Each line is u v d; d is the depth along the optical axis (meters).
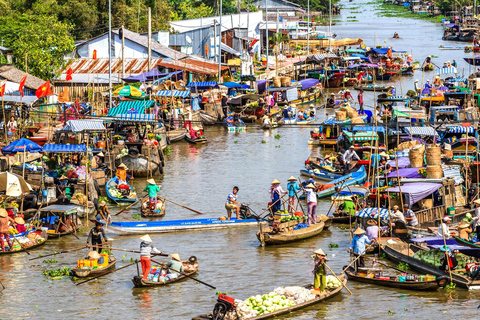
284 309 32.00
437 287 35.16
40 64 94.50
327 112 102.75
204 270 39.25
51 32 98.81
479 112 81.00
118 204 55.47
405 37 197.38
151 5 148.75
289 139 85.44
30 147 54.16
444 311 32.31
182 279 37.75
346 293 35.06
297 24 178.38
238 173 66.94
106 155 65.62
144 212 51.72
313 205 46.81
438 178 49.72
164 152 77.62
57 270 39.09
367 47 163.50
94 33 135.00
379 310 32.59
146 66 105.50
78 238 46.00
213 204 55.25
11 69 82.06
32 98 74.50
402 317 31.67
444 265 36.28
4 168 56.19
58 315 32.56
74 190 53.53
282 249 43.28
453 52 160.38
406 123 70.44
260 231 44.19
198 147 81.56
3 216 42.31
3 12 122.00
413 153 54.47
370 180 57.91
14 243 42.94
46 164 59.50
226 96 101.38
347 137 70.44
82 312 32.94
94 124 61.81
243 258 41.44
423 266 37.56
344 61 143.50
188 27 147.00
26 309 33.34
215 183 62.72
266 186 61.31
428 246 39.56
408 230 43.25
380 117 82.50
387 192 47.16
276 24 169.88
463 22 196.75
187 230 47.97
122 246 44.19
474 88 99.06
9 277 38.16
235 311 30.97
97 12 135.75
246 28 156.62
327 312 32.41
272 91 109.50
